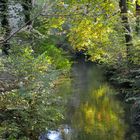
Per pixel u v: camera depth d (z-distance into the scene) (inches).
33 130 325.1
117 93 575.8
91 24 364.2
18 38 296.2
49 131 363.9
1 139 260.1
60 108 380.5
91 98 566.9
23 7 499.8
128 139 364.2
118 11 560.4
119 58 667.4
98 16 277.7
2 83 258.7
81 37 448.8
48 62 364.5
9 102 289.4
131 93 507.2
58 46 976.3
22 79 275.6
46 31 473.4
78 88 662.5
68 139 358.6
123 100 535.5
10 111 300.0
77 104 523.8
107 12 395.2
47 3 227.3
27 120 310.3
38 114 319.3
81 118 443.8
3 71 263.6
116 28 634.2
